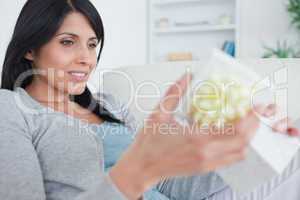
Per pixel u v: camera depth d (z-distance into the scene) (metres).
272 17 3.38
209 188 1.04
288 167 0.93
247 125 0.44
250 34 3.46
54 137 0.89
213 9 3.63
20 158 0.76
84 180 0.88
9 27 1.91
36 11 0.94
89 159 0.90
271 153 0.52
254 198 0.95
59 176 0.86
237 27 3.40
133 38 3.43
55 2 0.95
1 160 0.74
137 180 0.47
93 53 1.02
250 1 3.44
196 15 3.70
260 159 0.51
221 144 0.42
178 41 3.76
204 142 0.42
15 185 0.73
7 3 1.90
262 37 3.42
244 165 0.53
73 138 0.91
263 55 3.36
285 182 0.93
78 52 0.97
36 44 0.96
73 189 0.87
